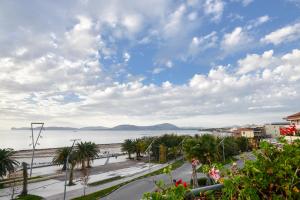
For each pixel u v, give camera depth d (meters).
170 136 97.31
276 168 2.94
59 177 62.75
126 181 48.94
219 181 3.23
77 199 37.09
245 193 2.79
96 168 77.69
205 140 27.81
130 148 98.00
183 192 2.69
